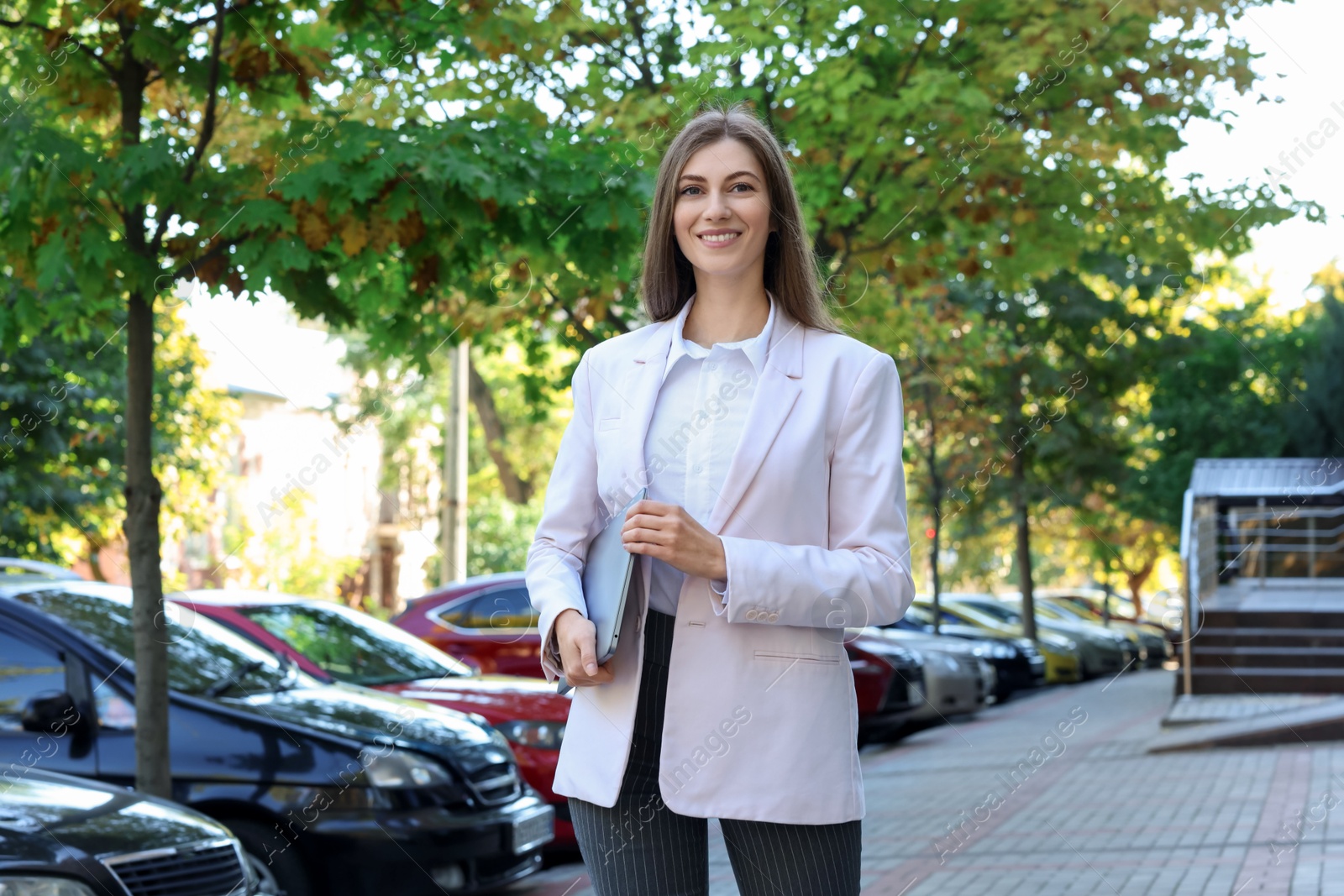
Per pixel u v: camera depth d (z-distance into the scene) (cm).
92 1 593
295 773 589
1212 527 1812
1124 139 1009
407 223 634
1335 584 1797
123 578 1634
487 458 2989
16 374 1337
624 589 211
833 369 221
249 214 589
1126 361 2378
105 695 600
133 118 616
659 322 235
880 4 917
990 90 984
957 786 994
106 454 1485
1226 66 993
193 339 1481
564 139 760
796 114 927
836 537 220
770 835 212
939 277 1125
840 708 216
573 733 221
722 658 212
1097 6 952
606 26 923
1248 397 2630
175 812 441
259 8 621
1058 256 1084
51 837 394
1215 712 1368
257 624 784
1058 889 633
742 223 225
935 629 1781
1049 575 4438
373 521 2889
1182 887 629
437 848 599
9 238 580
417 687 775
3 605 616
